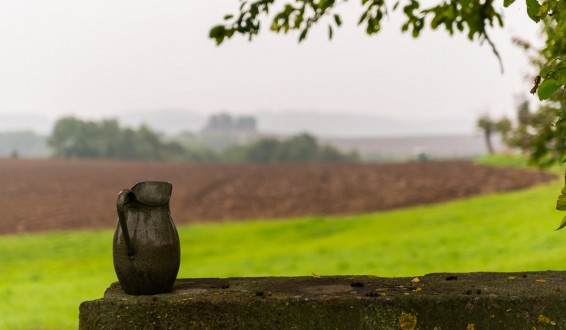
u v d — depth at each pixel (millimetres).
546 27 6641
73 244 19703
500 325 3760
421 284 4238
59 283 14812
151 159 74562
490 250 14398
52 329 9875
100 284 14320
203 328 3912
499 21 5926
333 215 22641
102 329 3949
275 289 4242
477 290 3934
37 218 23500
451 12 6023
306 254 16281
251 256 16719
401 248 15922
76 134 68750
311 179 31125
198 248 18594
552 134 8109
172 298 3996
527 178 26797
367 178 30531
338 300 3842
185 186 30062
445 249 15172
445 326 3787
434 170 31875
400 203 23922
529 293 3832
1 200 26688
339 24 5930
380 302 3814
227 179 32094
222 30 5254
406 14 6254
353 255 15602
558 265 10922
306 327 3850
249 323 3893
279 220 22344
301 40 5938
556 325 3732
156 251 4129
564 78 3629
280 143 85750
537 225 16297
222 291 4203
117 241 4172
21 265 17375
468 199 23156
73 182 31047
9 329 10078
